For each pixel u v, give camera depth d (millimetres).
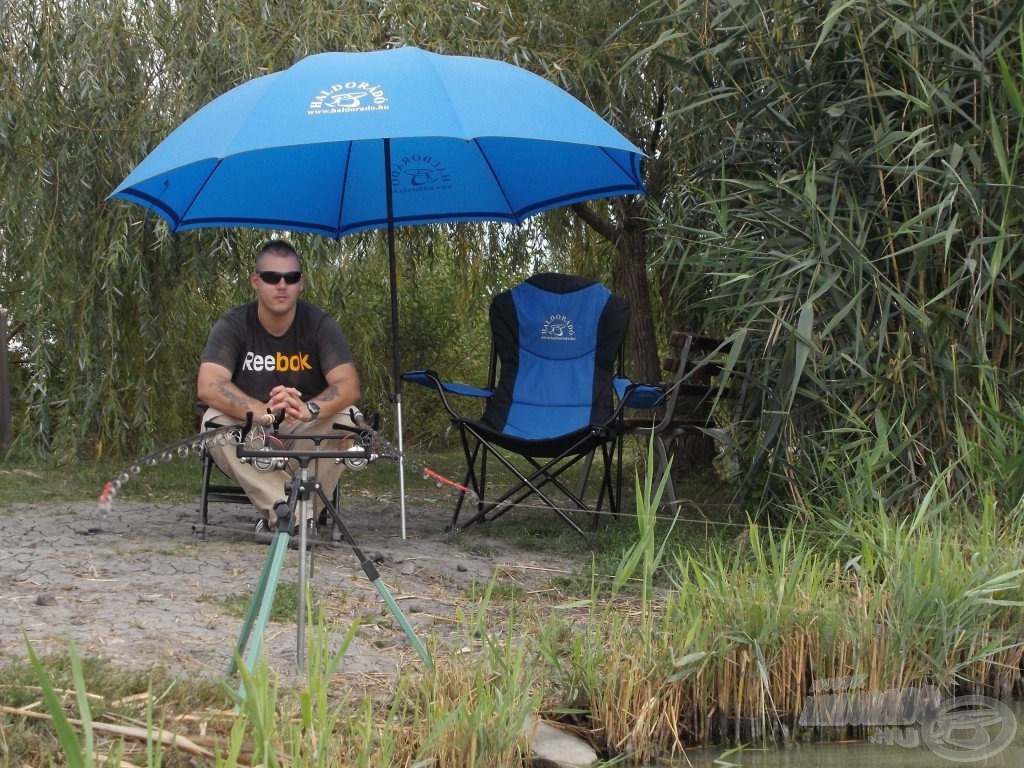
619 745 2928
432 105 4488
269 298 4762
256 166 5371
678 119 5691
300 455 2717
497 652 2949
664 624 3271
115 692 2738
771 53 5016
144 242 6930
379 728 2699
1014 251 4590
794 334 4461
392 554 4703
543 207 5902
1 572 4023
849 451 4727
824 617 3295
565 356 5832
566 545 5129
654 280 8055
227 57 6352
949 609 3424
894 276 4836
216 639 3346
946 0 4668
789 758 2959
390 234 5461
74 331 7074
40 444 7281
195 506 6031
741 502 5219
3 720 2498
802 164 5016
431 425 10344
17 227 6957
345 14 6305
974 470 4484
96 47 6566
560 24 6691
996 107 4762
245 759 2445
